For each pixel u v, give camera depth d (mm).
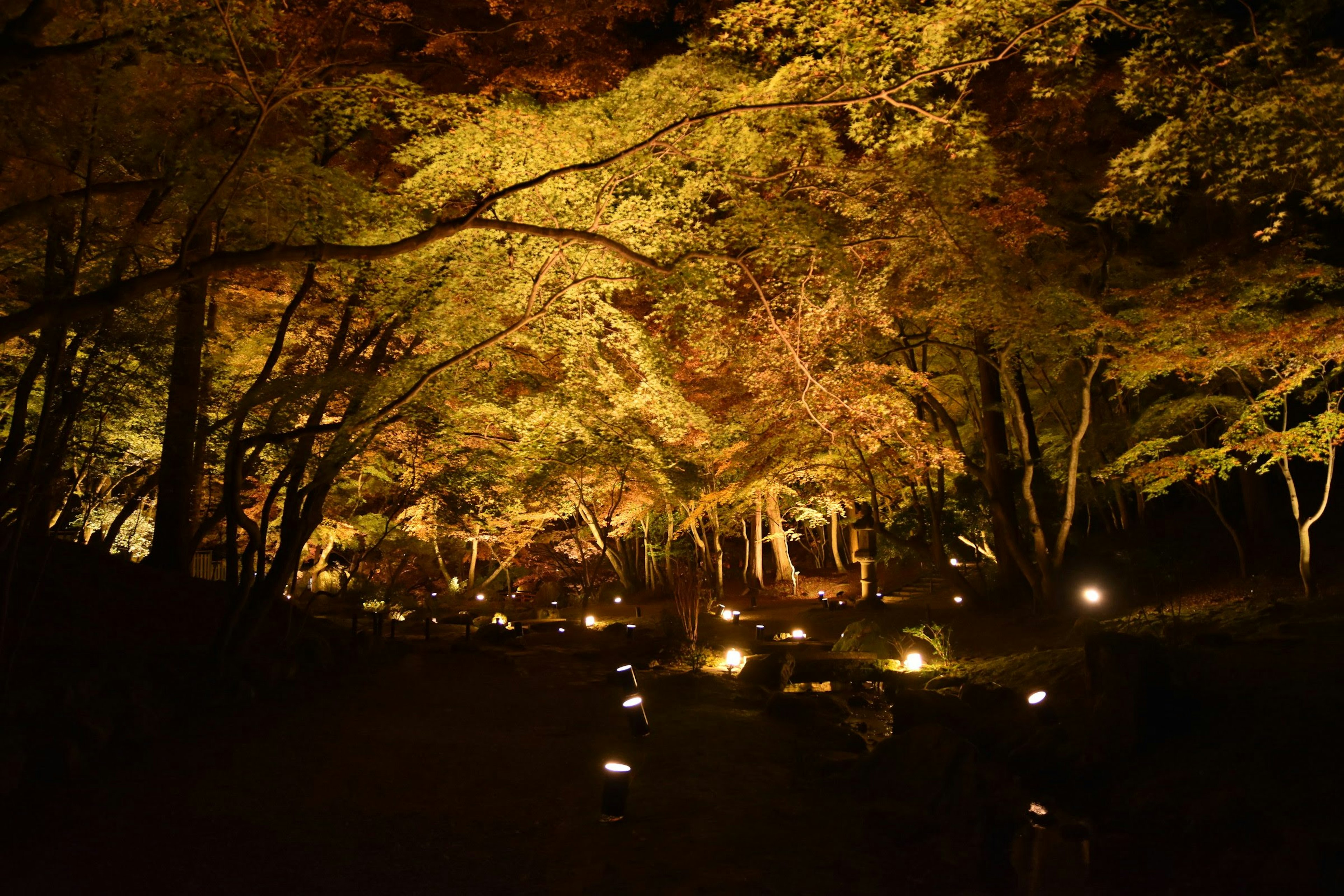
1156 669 7262
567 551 29406
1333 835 5035
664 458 15062
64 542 11930
